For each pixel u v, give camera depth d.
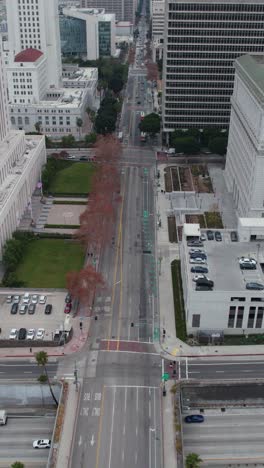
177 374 152.25
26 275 198.00
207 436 134.38
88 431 133.25
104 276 198.38
